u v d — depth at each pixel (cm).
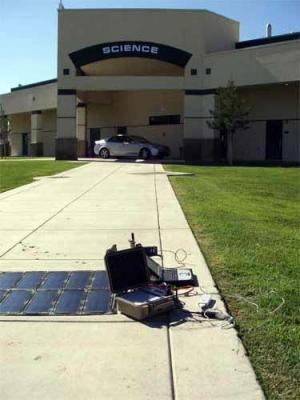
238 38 2616
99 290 418
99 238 606
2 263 499
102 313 372
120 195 1012
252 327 340
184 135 2442
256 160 2448
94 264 493
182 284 420
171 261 498
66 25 2466
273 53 2208
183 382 275
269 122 2416
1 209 835
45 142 3456
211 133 2412
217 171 1681
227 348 312
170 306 368
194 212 791
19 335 336
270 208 861
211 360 298
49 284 434
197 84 2423
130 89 2448
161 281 411
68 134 2484
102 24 2450
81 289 421
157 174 1518
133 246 412
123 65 2662
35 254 532
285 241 589
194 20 2417
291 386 268
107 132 3012
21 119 3834
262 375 279
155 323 353
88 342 325
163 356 305
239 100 2231
